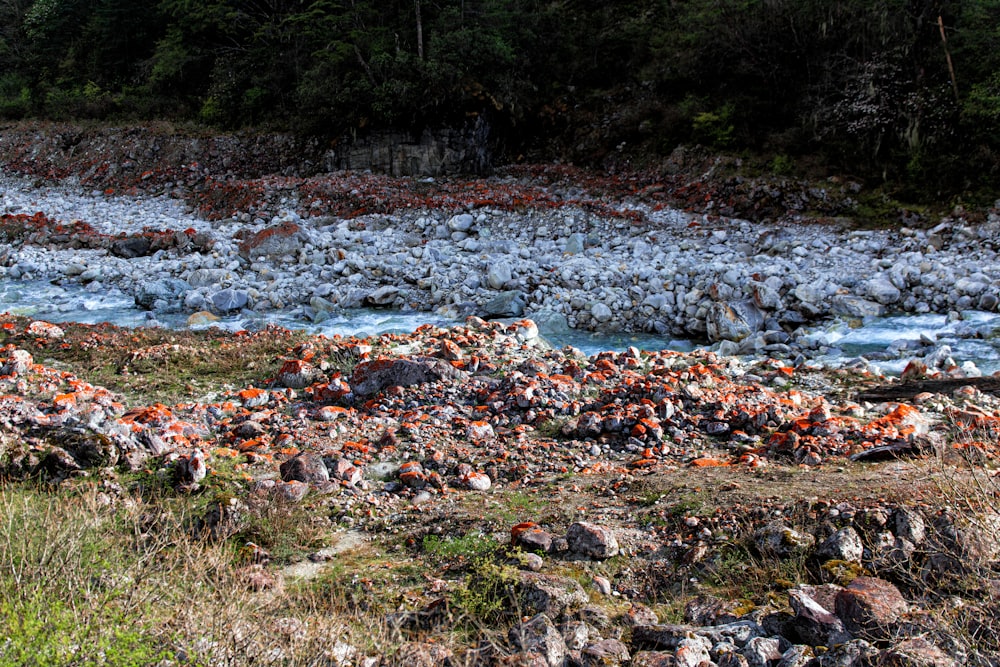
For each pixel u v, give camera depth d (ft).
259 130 96.37
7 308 54.49
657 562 18.08
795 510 18.56
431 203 73.77
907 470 20.70
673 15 95.96
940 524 16.85
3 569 14.94
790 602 14.94
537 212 71.05
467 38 86.58
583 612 15.83
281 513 20.36
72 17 121.19
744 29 80.94
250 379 33.68
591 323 52.44
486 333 38.60
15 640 12.66
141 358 35.55
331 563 18.88
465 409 29.07
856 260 58.44
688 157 78.48
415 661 14.01
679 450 25.44
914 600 15.23
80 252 66.33
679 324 51.08
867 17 76.23
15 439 22.98
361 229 71.20
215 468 22.97
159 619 14.23
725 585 17.08
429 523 20.65
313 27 99.14
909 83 71.77
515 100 88.74
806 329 48.78
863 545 17.19
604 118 88.84
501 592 16.37
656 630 14.94
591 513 20.29
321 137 92.07
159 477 22.07
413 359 31.71
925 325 47.62
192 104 106.32
